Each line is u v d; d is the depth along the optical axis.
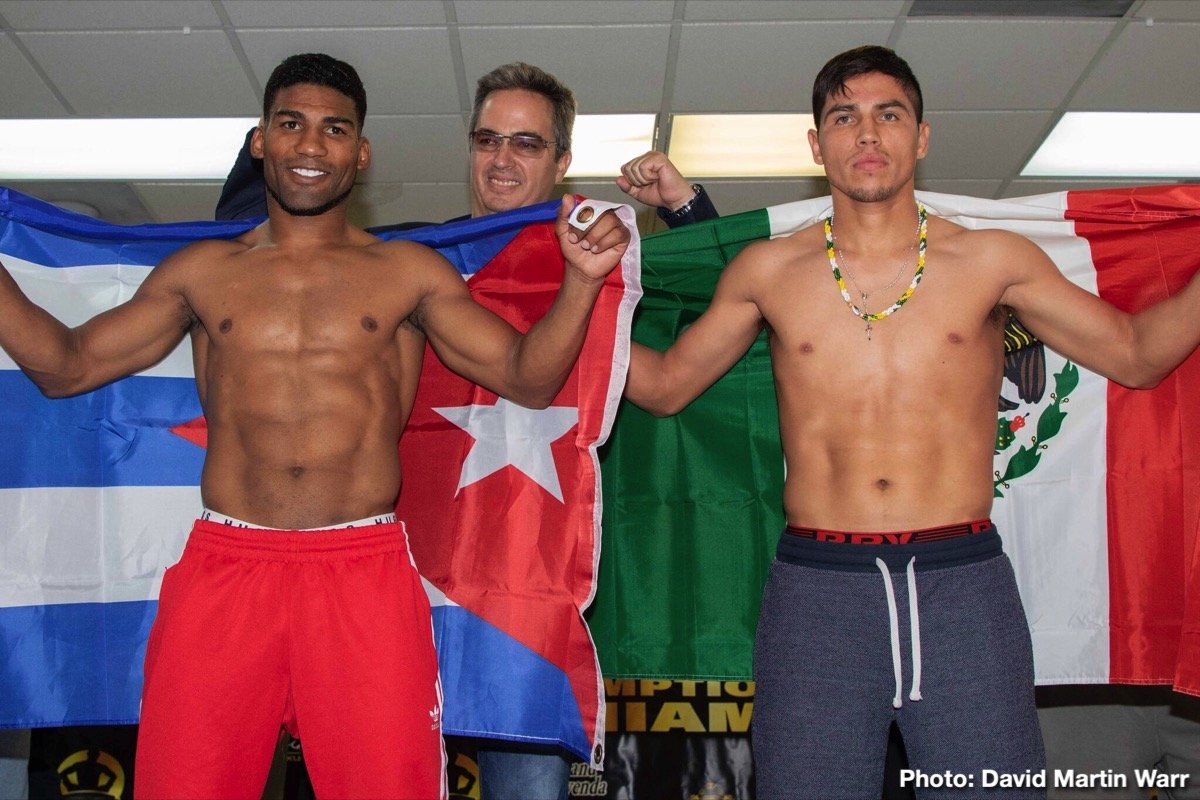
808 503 2.03
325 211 2.02
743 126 5.39
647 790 3.03
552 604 2.21
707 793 3.02
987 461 2.02
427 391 2.34
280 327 1.94
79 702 2.23
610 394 2.23
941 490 1.97
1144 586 2.36
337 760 1.77
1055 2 4.55
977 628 1.88
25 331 1.95
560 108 2.74
